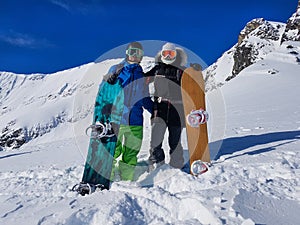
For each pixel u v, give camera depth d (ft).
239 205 9.54
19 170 19.42
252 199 10.07
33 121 366.43
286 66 141.59
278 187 11.17
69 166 18.19
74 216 9.70
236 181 11.84
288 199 10.15
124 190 12.31
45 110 383.24
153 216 10.29
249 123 30.66
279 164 13.26
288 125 26.73
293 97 67.56
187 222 9.00
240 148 17.71
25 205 11.57
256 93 87.40
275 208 9.51
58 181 14.90
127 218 9.86
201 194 10.82
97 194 11.82
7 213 10.84
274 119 33.12
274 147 17.01
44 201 11.87
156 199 11.11
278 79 113.09
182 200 10.49
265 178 12.05
